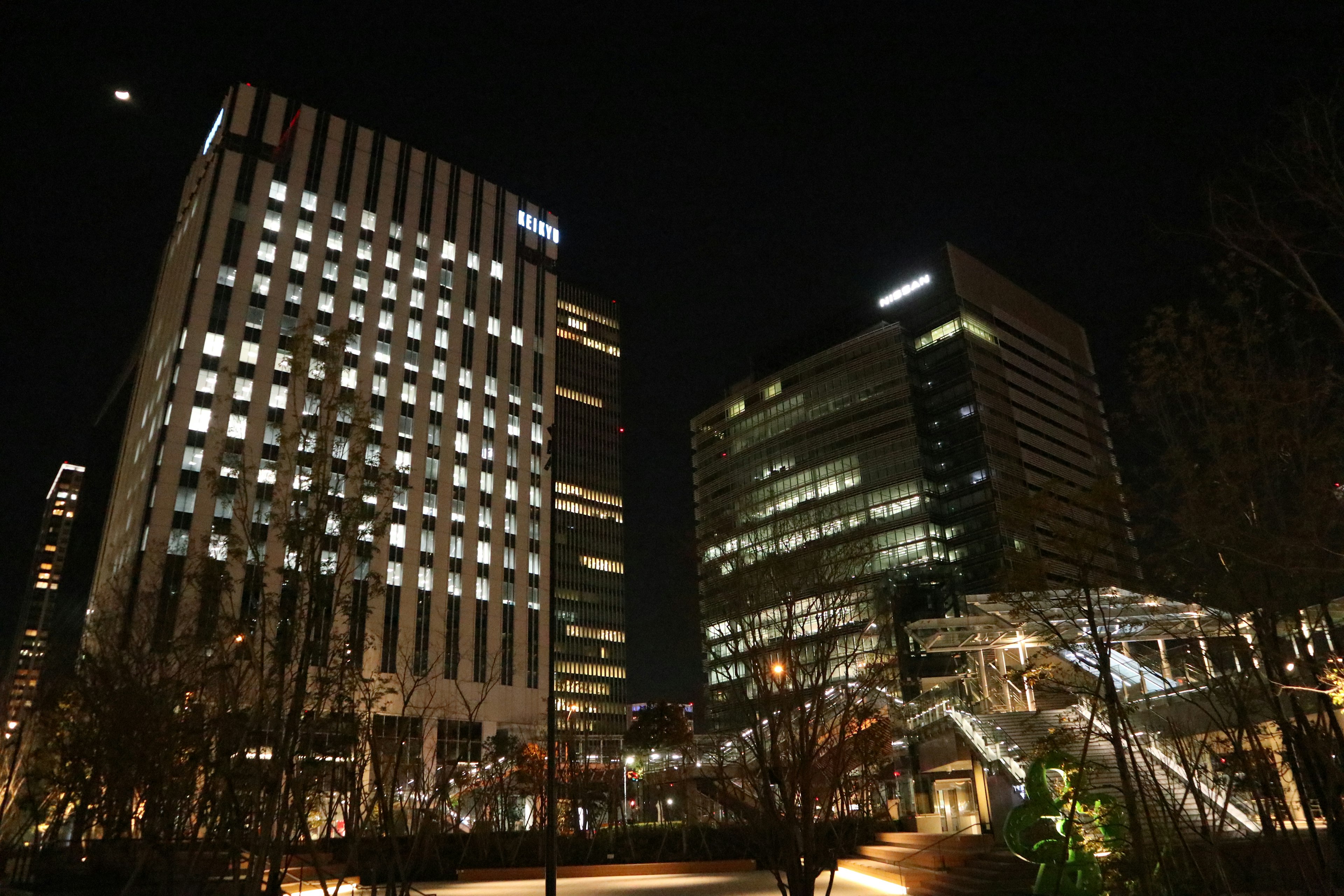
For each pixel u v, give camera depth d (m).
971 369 132.25
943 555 123.56
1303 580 12.97
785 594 22.27
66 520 192.88
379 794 14.68
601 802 59.12
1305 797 13.24
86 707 21.05
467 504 118.00
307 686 14.01
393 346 117.75
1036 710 39.66
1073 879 20.06
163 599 24.92
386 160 126.50
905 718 46.47
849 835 36.69
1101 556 17.47
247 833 13.67
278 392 103.44
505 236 138.25
